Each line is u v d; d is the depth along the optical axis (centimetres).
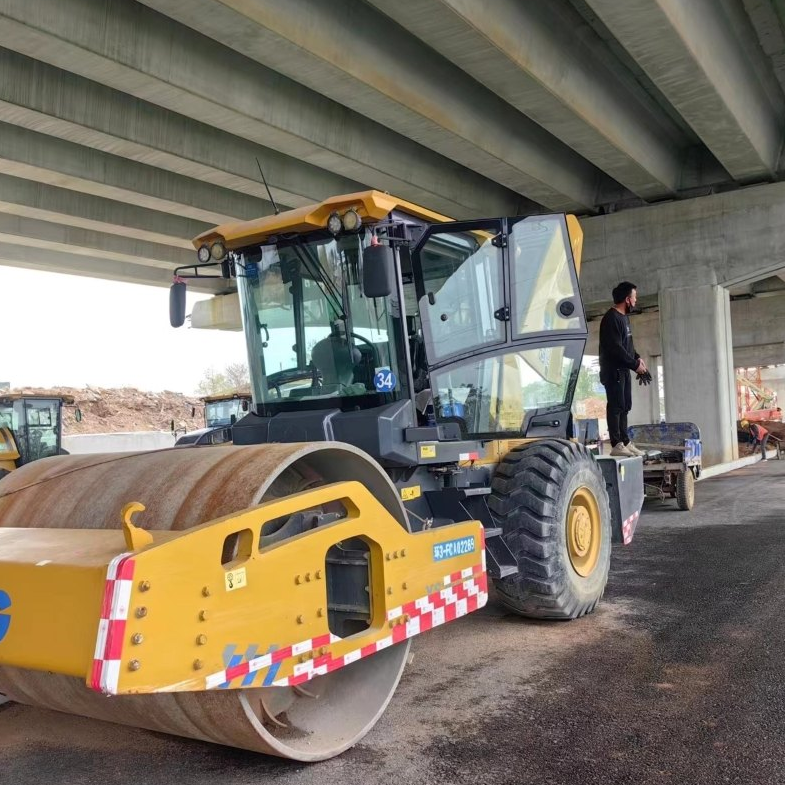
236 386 5988
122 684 251
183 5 851
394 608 358
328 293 475
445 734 359
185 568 272
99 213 1565
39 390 4250
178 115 1245
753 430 2520
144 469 367
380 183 1480
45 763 341
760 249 1728
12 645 279
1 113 1059
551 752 335
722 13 1185
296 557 313
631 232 1842
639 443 1191
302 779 318
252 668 291
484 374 528
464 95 1261
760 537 852
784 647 464
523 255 547
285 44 937
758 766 315
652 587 639
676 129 1648
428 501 500
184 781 320
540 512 517
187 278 514
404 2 891
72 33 892
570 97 1188
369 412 457
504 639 510
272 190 1442
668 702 386
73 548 297
